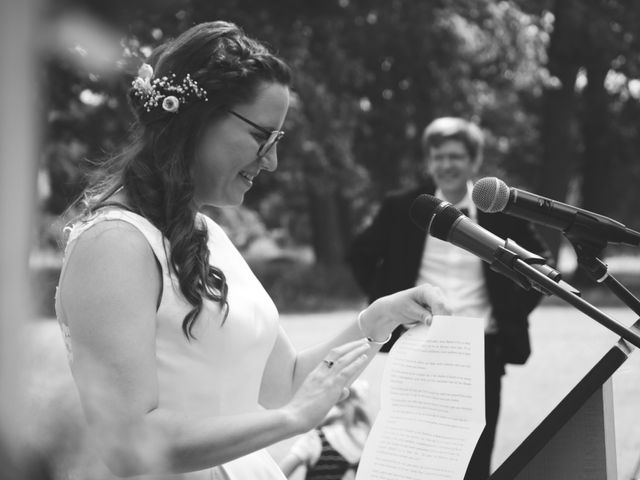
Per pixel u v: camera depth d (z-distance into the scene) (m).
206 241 1.58
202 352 1.52
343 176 15.16
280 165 14.57
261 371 1.68
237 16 11.76
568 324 11.55
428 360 1.59
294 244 35.84
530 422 5.38
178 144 1.55
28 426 0.45
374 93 16.53
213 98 1.55
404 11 15.19
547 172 17.92
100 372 1.35
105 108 11.16
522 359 3.65
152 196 1.54
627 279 20.94
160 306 1.48
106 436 0.83
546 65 17.50
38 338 0.41
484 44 17.58
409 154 17.41
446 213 1.64
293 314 14.72
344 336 1.91
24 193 0.38
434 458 1.52
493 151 20.41
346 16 14.81
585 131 19.34
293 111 13.96
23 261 0.38
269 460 1.77
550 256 3.77
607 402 1.50
